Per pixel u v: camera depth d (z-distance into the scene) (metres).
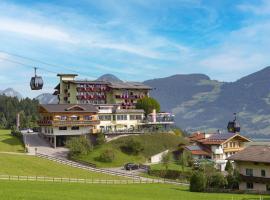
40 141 139.38
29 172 93.19
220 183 84.38
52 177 90.75
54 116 135.25
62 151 129.50
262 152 85.94
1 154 110.56
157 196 65.81
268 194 76.38
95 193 64.25
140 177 106.31
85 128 141.12
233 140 127.44
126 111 154.50
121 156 127.25
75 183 82.50
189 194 72.69
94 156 124.38
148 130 148.25
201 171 87.19
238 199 65.44
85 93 171.00
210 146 126.94
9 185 66.69
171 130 158.62
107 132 140.12
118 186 81.44
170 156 128.12
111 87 172.50
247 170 86.88
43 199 50.06
